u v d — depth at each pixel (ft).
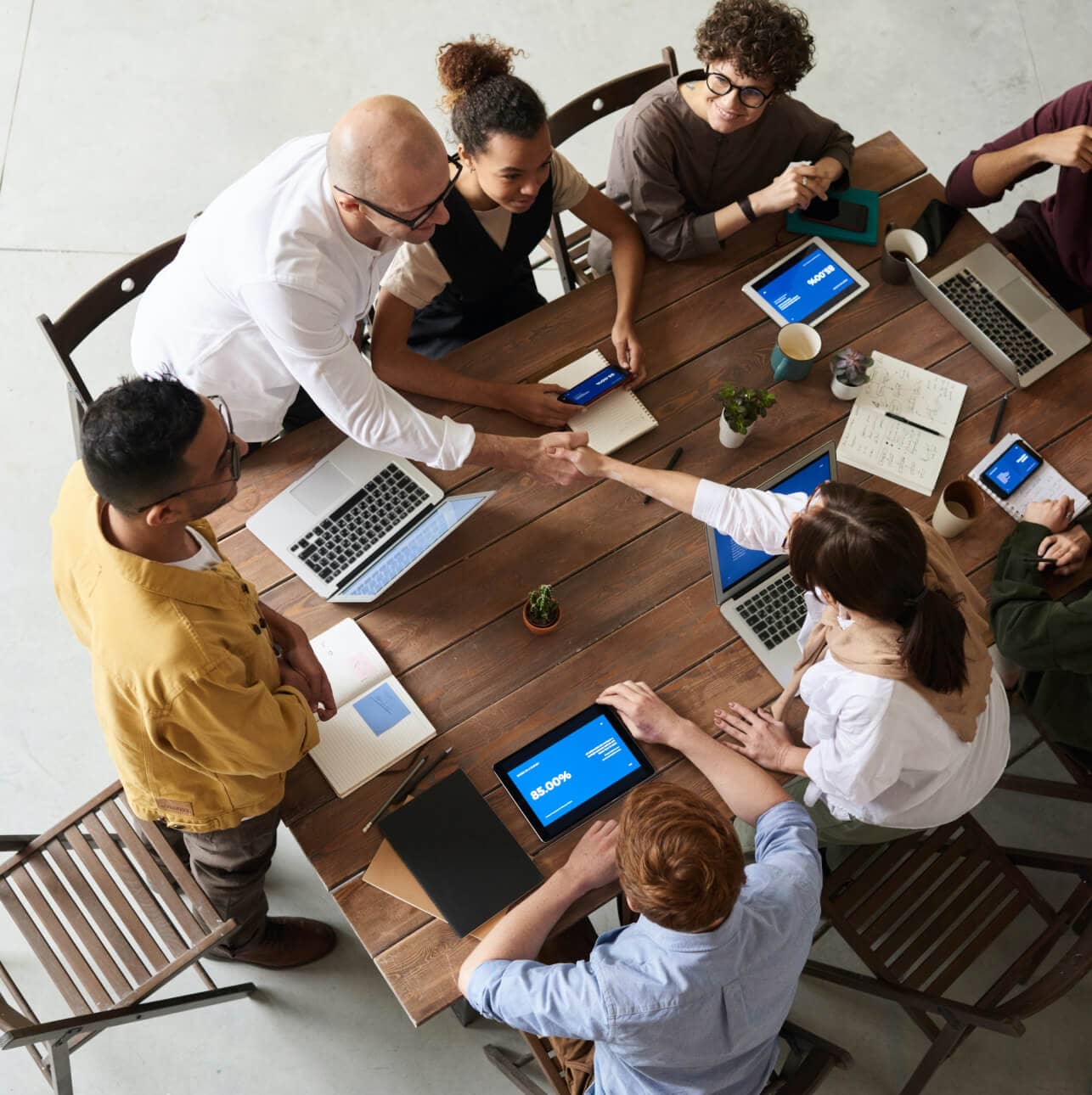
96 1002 5.97
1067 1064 7.53
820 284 7.09
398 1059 7.60
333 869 5.47
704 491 5.86
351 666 5.92
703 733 5.69
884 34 11.75
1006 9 11.90
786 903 4.62
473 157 6.07
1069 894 8.00
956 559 6.32
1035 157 7.00
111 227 10.69
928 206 7.29
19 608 8.97
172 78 11.43
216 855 6.08
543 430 6.70
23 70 11.44
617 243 7.21
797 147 7.47
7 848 6.30
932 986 6.25
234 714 4.81
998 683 5.45
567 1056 5.67
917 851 6.46
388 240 5.79
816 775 5.27
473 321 7.73
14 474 9.49
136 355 6.64
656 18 11.85
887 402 6.72
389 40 11.68
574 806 5.58
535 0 11.90
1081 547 6.12
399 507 6.27
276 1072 7.57
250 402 6.62
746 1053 4.87
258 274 5.42
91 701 8.70
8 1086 7.48
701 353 6.93
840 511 4.33
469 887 5.36
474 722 5.85
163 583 4.63
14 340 10.09
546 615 5.93
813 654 5.44
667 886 4.06
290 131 11.21
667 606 6.15
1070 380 6.83
